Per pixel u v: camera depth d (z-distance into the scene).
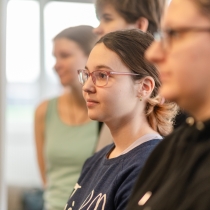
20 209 7.08
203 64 1.15
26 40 7.21
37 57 7.25
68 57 3.20
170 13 1.20
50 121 3.30
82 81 1.91
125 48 1.84
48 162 3.18
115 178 1.74
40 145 3.39
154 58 1.22
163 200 1.20
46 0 7.14
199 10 1.14
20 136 7.23
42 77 7.27
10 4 7.13
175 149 1.30
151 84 1.86
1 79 4.09
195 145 1.21
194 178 1.15
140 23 2.56
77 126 3.16
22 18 7.18
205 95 1.17
